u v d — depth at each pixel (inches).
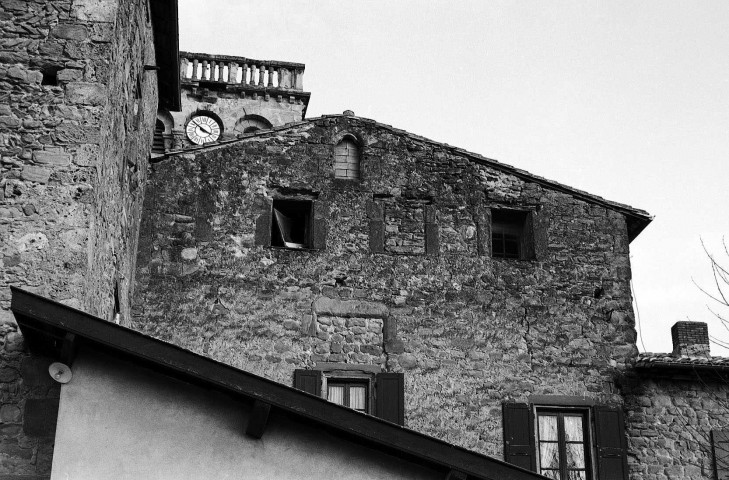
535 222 661.9
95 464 377.1
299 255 629.0
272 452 391.5
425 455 390.3
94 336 373.4
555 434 613.6
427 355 615.5
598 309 644.7
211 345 599.2
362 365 606.5
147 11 586.6
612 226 668.7
